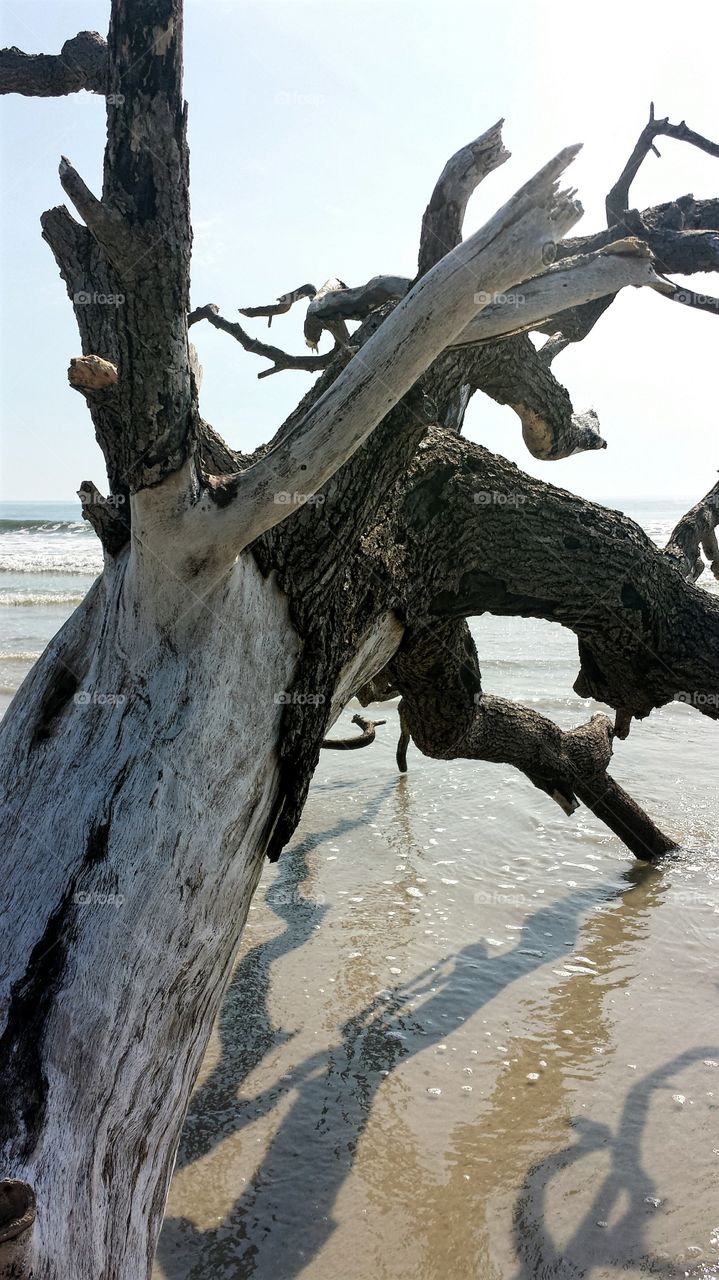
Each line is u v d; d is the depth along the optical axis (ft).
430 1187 11.21
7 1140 6.43
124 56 6.03
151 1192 7.81
